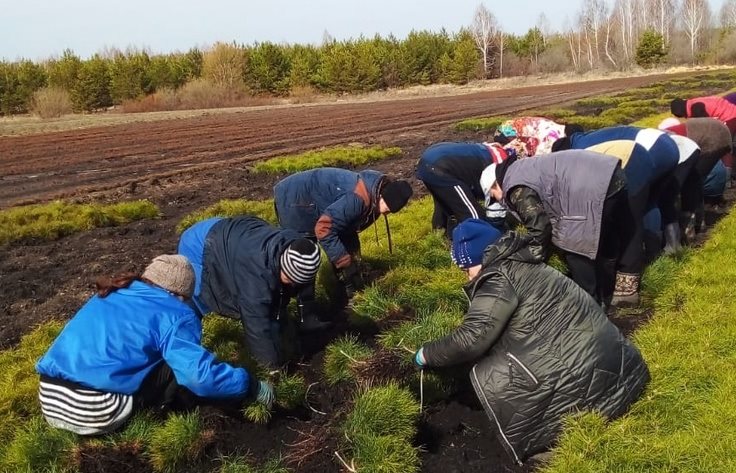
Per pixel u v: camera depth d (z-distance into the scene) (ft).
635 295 22.89
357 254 23.47
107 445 15.37
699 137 28.58
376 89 229.86
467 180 24.02
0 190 52.95
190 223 36.55
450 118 97.91
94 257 32.35
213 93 188.14
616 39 319.06
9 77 190.08
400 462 14.82
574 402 14.80
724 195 37.11
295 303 22.86
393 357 18.34
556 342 14.64
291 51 242.17
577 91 147.33
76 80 202.80
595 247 20.39
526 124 25.07
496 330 14.60
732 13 372.99
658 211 25.73
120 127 110.11
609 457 14.07
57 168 63.77
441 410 17.76
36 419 16.39
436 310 21.24
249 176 54.19
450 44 262.47
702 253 26.50
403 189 21.18
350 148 66.74
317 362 20.10
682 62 269.85
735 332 18.88
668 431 15.02
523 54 310.86
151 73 214.07
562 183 20.17
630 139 23.45
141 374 14.76
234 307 17.99
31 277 29.53
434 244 28.14
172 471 15.43
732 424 14.96
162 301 15.01
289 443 16.40
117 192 48.80
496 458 15.79
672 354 17.94
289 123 105.70
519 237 15.16
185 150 74.64
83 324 14.73
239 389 15.34
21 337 23.06
